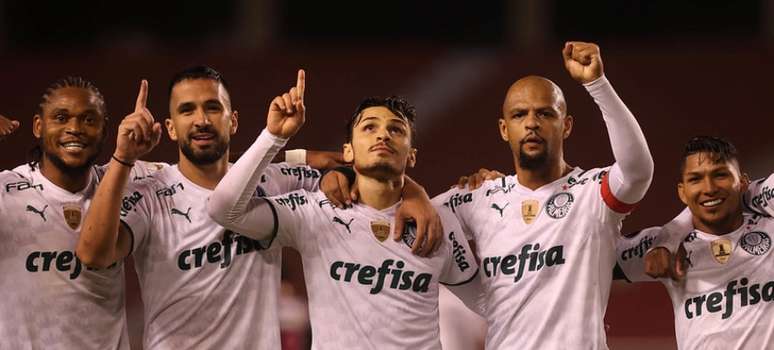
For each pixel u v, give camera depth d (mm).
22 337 20938
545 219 21750
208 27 56094
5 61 47469
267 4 54375
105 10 55531
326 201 21766
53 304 21047
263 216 21016
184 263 21359
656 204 42250
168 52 48844
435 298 21547
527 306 21422
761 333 22156
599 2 54562
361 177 21641
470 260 22328
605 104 20422
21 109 45562
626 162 20469
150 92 46625
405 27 55344
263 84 47500
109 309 21625
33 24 54906
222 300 21328
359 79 48344
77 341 21203
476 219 22578
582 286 21234
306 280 21531
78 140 21125
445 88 48375
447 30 55062
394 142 21234
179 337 21281
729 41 53875
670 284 23250
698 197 22625
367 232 21406
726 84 46625
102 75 47219
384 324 20969
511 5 54125
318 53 49312
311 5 55625
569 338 21000
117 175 19812
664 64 47562
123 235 20859
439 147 45969
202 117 21250
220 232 21453
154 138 19969
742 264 22594
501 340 21703
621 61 48031
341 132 46156
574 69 20547
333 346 21078
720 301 22531
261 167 20219
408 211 21469
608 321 37875
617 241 22312
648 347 36375
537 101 21641
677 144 44688
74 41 55125
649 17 54500
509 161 45156
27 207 21250
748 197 23453
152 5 55906
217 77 21875
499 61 49156
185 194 21688
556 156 21984
